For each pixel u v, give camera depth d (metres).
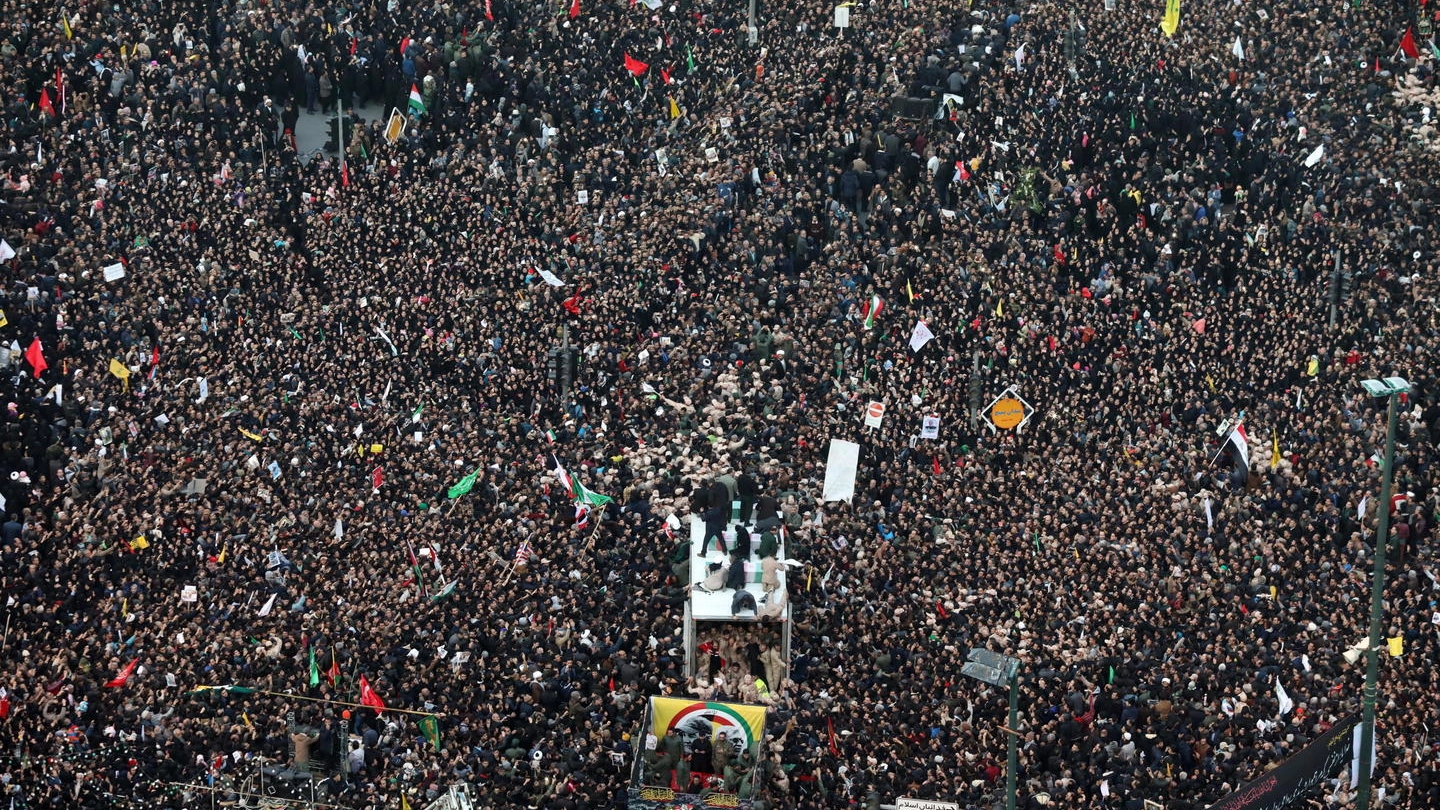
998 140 182.25
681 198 175.50
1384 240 174.62
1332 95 190.50
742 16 197.50
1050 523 144.50
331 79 188.25
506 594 135.12
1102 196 175.88
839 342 161.12
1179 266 171.75
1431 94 191.38
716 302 165.00
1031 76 186.88
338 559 138.88
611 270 168.75
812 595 137.38
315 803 119.56
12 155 170.38
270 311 164.62
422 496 146.38
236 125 179.38
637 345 162.75
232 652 129.12
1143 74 188.75
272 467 146.62
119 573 136.88
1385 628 133.75
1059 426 154.50
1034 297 165.88
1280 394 158.62
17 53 178.88
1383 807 119.00
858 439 151.62
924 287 166.12
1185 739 122.88
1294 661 129.88
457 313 164.12
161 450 148.62
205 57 183.12
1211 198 177.25
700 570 135.62
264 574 137.12
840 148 180.00
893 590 136.62
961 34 190.25
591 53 191.38
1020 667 128.62
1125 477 149.50
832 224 173.12
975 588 137.25
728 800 119.69
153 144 176.00
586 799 119.88
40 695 125.62
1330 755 119.56
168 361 157.50
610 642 132.38
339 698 126.44
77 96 176.50
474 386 159.12
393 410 155.50
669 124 187.62
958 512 145.75
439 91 186.38
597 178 178.62
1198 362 161.62
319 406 154.12
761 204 175.50
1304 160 182.62
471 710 125.00
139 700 125.19
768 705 126.88
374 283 167.50
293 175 177.00
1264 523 145.12
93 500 143.12
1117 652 130.50
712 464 149.38
